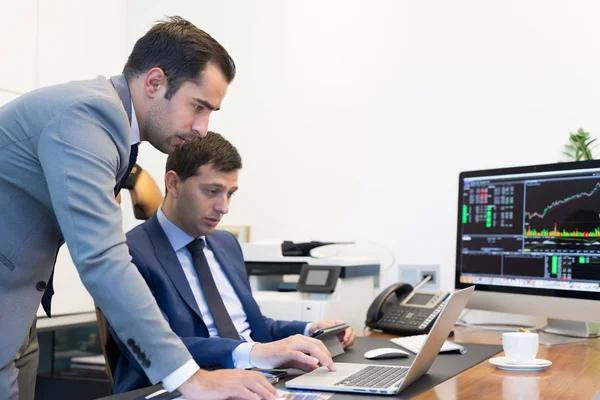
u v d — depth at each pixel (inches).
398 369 50.7
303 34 101.0
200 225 64.3
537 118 83.6
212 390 39.4
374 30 95.5
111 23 110.2
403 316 76.2
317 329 61.3
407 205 92.0
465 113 88.4
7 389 46.6
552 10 83.0
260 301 76.8
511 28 85.7
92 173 40.5
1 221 45.3
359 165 95.7
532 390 43.1
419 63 92.0
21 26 92.7
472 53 88.3
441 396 41.7
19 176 44.4
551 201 70.6
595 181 66.8
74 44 102.3
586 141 79.8
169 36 47.0
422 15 92.0
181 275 61.8
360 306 81.1
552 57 82.8
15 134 43.6
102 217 40.3
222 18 107.6
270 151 102.6
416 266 90.2
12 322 46.4
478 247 77.4
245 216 103.8
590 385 44.7
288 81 101.8
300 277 77.4
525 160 84.2
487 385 45.0
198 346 52.8
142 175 84.0
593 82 80.1
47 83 97.3
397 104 93.4
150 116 47.6
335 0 98.6
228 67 49.0
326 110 98.7
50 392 101.0
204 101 47.4
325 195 98.1
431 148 90.6
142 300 40.4
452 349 58.8
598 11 80.0
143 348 40.1
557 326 73.4
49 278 50.6
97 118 42.4
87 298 103.4
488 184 77.0
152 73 46.6
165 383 40.3
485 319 85.1
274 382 46.4
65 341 109.8
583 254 67.0
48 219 46.9
